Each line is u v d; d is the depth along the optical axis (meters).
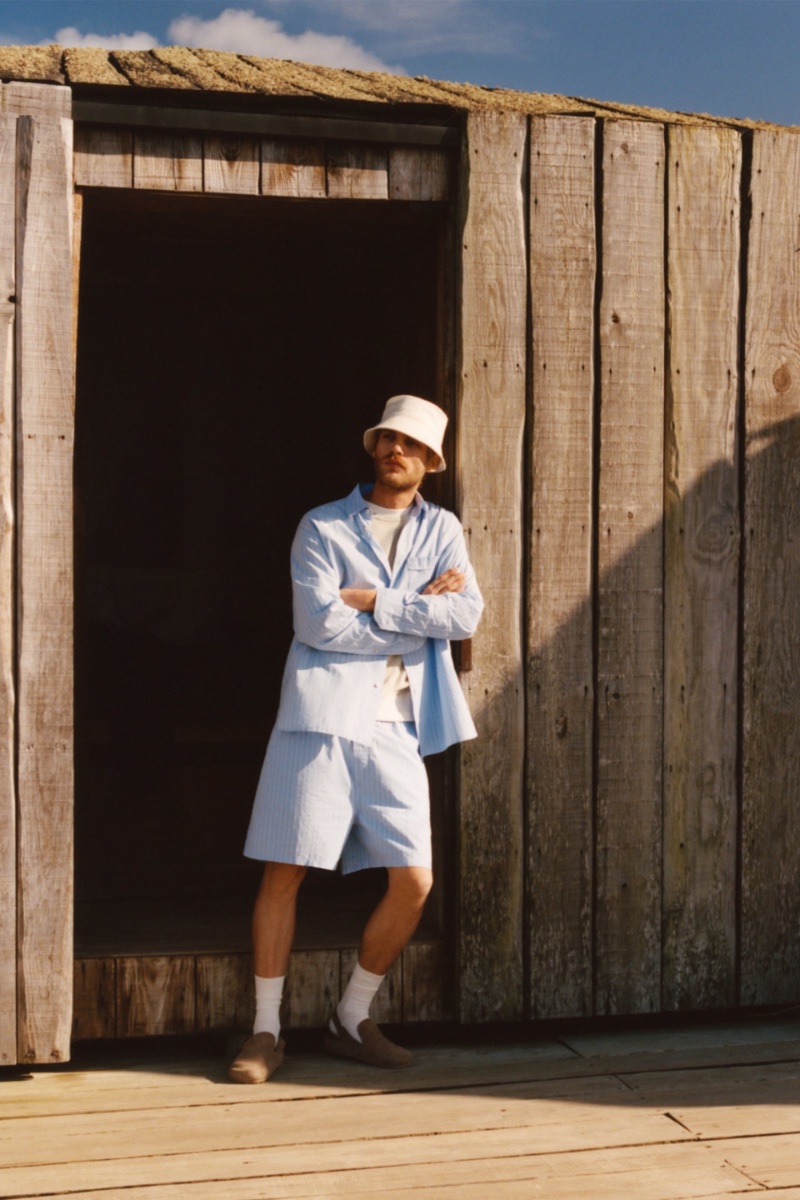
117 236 5.17
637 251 3.81
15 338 3.34
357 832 3.44
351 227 4.54
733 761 3.94
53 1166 2.78
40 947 3.38
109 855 5.18
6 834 3.35
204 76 3.79
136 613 8.45
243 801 5.96
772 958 3.97
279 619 8.59
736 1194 2.68
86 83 3.40
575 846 3.81
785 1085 3.34
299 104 3.54
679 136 3.83
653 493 3.84
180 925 4.04
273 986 3.41
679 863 3.89
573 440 3.78
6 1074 3.42
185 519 8.66
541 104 4.04
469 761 3.73
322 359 8.22
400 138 3.63
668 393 3.85
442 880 3.81
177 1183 2.70
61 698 3.38
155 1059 3.57
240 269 6.31
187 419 8.60
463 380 3.69
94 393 8.48
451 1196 2.64
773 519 3.94
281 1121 3.05
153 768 6.23
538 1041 3.74
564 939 3.80
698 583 3.89
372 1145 2.91
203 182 3.55
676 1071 3.46
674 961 3.89
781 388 3.94
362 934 3.91
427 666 3.43
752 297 3.90
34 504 3.36
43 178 3.34
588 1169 2.79
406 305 5.02
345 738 3.29
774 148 3.90
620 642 3.83
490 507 3.72
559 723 3.79
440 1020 3.77
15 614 3.36
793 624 3.96
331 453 8.07
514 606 3.75
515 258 3.71
